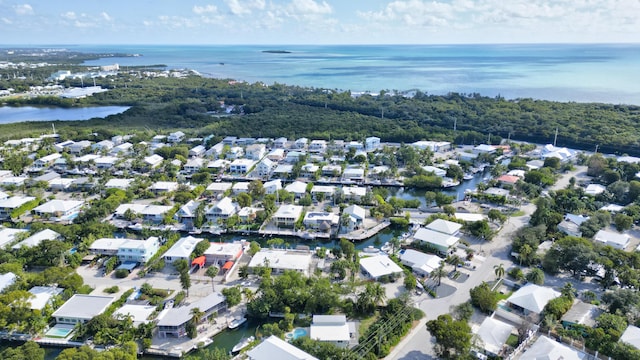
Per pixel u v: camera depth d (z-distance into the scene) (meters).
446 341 94.56
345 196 197.50
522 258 139.38
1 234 153.75
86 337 105.56
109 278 134.12
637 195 189.25
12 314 105.94
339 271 131.50
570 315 111.25
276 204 194.50
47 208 178.38
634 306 108.31
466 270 138.38
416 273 137.38
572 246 133.62
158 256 147.50
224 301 116.56
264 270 131.25
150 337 104.94
